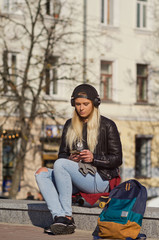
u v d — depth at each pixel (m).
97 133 10.19
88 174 10.04
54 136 39.09
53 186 10.03
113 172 10.25
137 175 45.34
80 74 36.50
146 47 45.50
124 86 44.56
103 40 42.91
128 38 44.50
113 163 10.07
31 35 32.34
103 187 10.20
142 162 45.81
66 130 10.52
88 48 41.62
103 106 43.31
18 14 37.59
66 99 40.06
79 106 10.16
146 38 45.50
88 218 10.51
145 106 45.75
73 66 39.88
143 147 46.03
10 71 37.53
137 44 45.06
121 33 44.06
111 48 43.44
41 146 39.16
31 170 38.75
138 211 9.26
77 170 9.98
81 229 10.61
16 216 11.62
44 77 35.31
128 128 44.78
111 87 44.03
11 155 38.06
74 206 10.66
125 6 44.34
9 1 37.38
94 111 10.25
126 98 44.66
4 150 37.81
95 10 42.16
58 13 36.72
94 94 10.19
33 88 35.16
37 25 38.47
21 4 36.19
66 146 10.48
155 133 46.25
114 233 9.20
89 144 10.19
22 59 37.59
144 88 46.09
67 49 40.06
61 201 9.94
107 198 10.25
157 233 9.80
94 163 9.97
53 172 10.24
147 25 45.81
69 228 9.81
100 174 10.12
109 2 43.66
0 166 37.56
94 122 10.20
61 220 9.72
